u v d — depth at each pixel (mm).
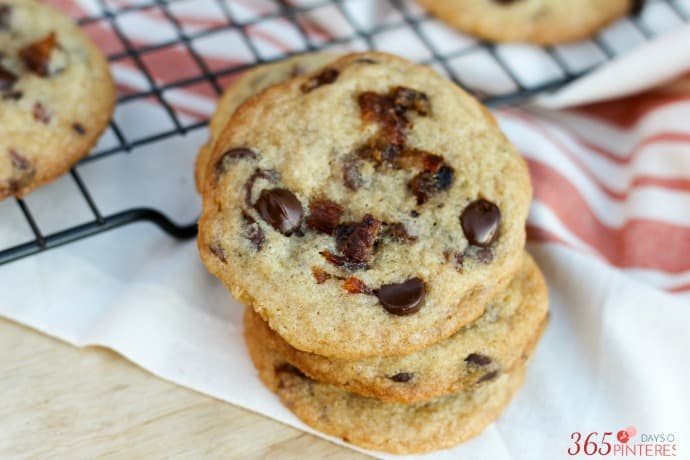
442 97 354
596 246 402
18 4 382
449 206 340
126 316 356
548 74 427
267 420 350
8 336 355
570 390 362
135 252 375
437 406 349
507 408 358
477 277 335
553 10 433
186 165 395
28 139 361
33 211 376
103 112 377
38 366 351
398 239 337
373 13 442
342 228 337
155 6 433
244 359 358
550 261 384
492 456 349
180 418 348
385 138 346
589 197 410
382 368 339
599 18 436
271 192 336
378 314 331
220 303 367
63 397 347
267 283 331
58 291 363
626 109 430
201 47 429
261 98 352
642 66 410
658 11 450
